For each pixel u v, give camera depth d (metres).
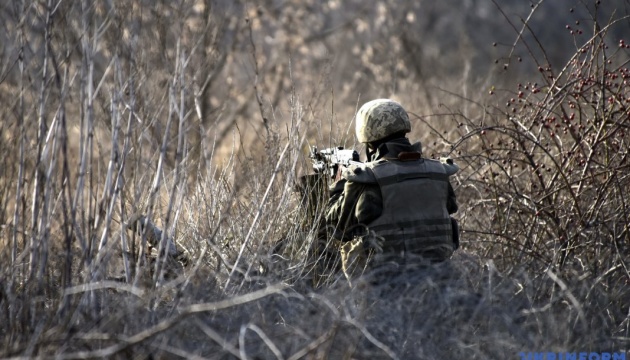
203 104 33.56
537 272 16.02
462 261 15.26
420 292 13.96
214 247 14.84
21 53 14.54
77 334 12.26
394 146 15.67
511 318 13.30
